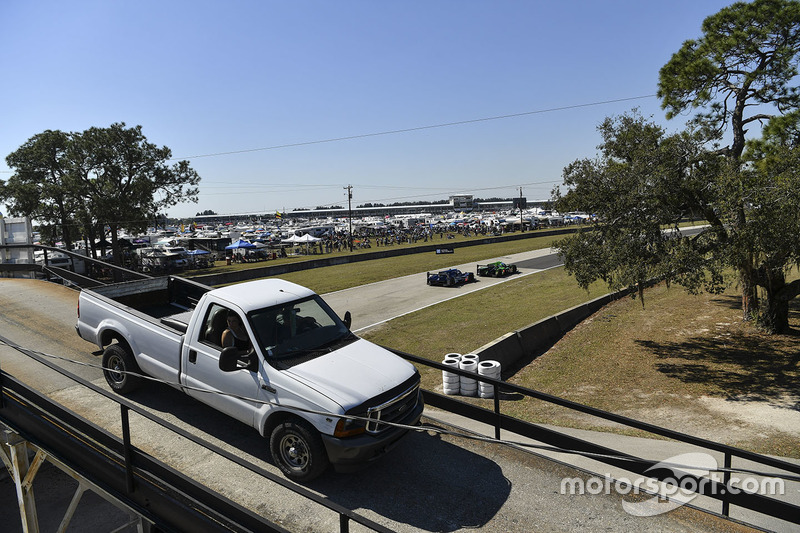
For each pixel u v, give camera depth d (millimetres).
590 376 14164
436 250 55094
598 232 15695
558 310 21375
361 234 96438
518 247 57031
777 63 16266
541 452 6012
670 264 13578
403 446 6125
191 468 5344
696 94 18547
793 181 12648
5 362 8484
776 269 15195
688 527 4574
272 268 40781
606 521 4629
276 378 5074
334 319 6273
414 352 16422
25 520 6430
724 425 10312
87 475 5156
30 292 14391
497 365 12227
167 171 49500
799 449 8844
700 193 14570
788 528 4793
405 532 4422
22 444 6379
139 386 6977
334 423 4652
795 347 15250
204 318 5863
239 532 3848
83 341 9750
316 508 4723
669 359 15078
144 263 53000
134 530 8359
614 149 17203
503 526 4535
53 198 46125
